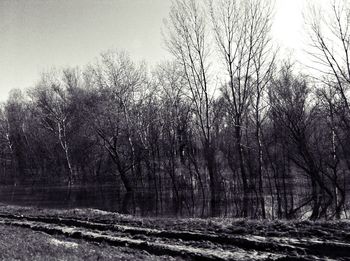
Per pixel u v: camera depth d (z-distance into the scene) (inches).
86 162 2411.4
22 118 2940.5
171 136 1937.7
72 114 2341.3
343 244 538.9
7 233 678.5
